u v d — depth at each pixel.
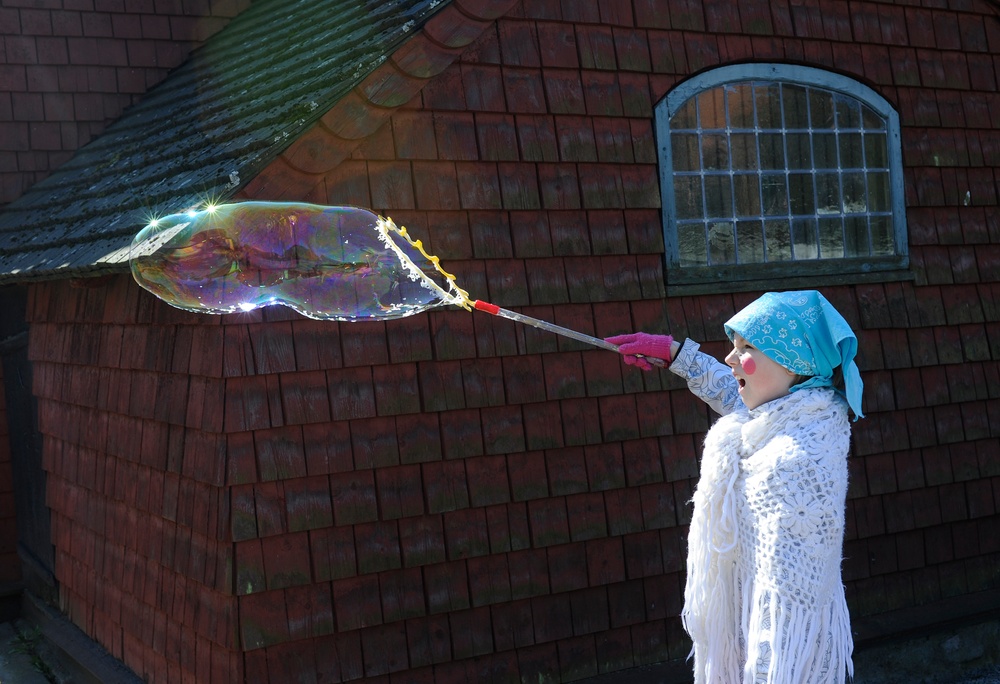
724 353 4.83
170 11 7.61
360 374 4.18
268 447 4.02
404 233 3.18
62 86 7.24
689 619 2.36
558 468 4.54
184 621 4.33
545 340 4.51
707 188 4.87
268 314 4.02
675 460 4.77
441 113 4.29
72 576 5.79
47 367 6.05
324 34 5.11
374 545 4.20
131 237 4.03
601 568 4.62
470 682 4.37
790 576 2.14
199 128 5.07
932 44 5.40
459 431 4.35
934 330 5.35
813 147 5.11
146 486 4.68
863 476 5.14
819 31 5.10
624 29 4.70
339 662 4.14
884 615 5.18
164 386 4.43
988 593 5.44
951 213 5.44
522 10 4.48
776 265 4.98
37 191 6.87
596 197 4.61
